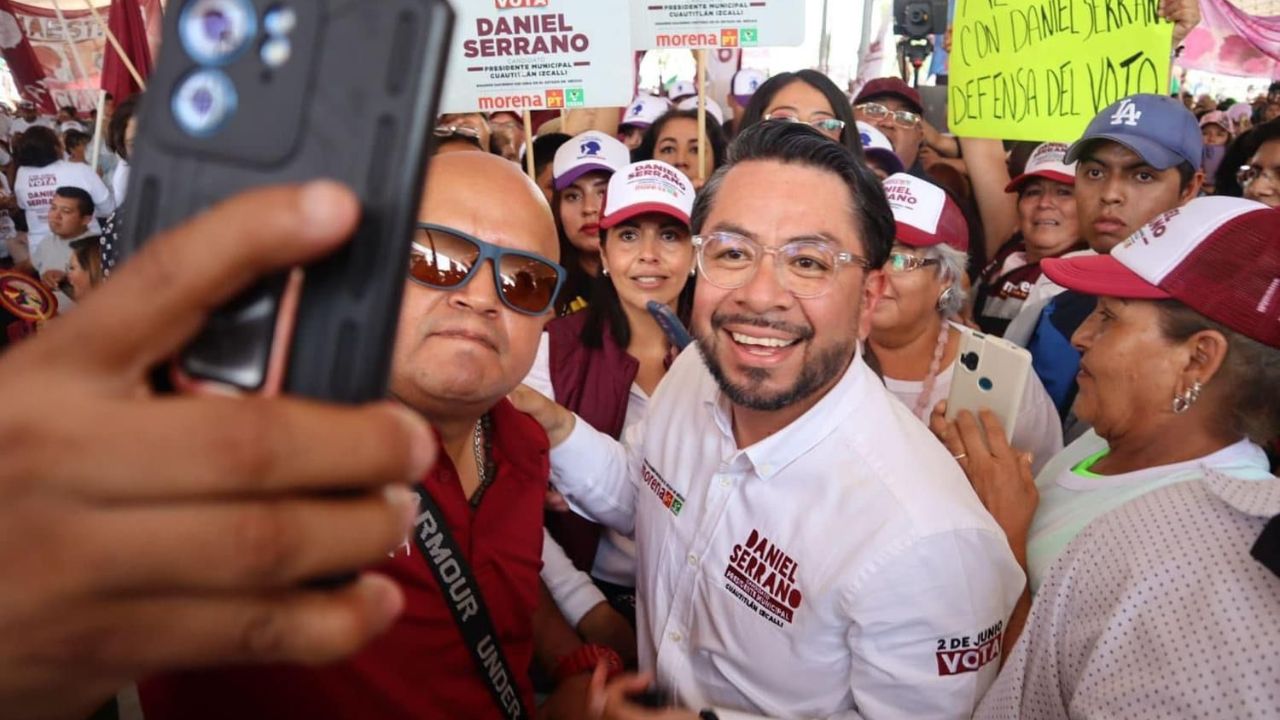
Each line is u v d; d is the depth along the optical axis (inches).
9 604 10.5
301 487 11.4
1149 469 53.8
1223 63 171.9
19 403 10.3
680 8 93.0
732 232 51.1
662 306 82.7
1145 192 94.6
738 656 55.5
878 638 46.1
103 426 10.2
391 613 13.4
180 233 10.6
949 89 107.8
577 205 111.0
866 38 178.5
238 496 11.0
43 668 11.3
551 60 90.9
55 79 249.4
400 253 13.6
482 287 45.7
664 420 68.8
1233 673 31.7
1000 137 100.9
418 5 13.8
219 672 39.8
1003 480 59.1
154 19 155.9
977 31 102.0
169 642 11.6
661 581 63.9
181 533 10.5
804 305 50.1
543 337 91.5
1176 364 51.8
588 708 52.1
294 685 40.7
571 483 70.7
